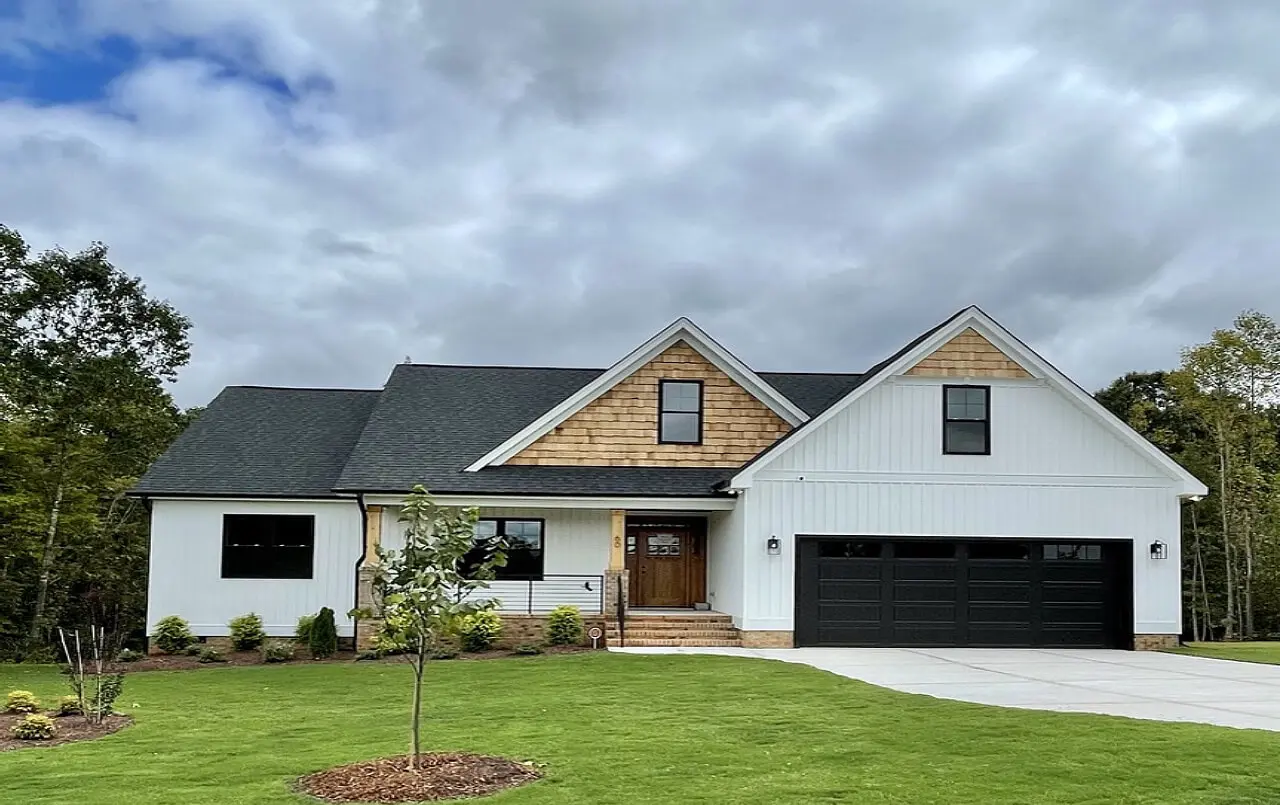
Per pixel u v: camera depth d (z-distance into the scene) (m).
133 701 16.66
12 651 31.56
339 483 25.00
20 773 11.09
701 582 28.02
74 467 34.31
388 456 26.36
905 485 24.67
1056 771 10.61
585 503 25.42
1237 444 44.09
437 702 15.98
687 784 10.20
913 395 24.88
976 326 25.05
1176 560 24.84
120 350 42.00
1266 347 42.97
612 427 26.95
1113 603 24.83
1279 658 22.67
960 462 24.80
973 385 24.97
